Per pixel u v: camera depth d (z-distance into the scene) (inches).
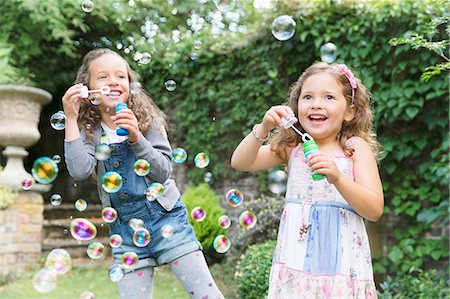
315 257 72.2
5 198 191.8
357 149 75.8
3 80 228.2
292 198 76.5
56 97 327.3
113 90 86.7
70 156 83.0
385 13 161.2
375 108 166.2
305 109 74.5
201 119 227.9
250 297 143.9
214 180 226.8
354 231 73.4
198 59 225.6
